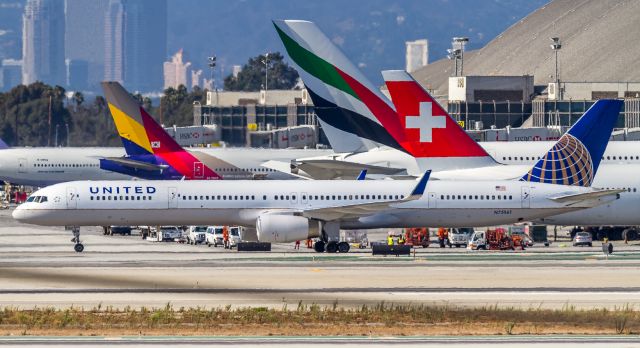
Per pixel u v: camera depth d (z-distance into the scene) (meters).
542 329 167.88
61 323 169.88
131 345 153.62
